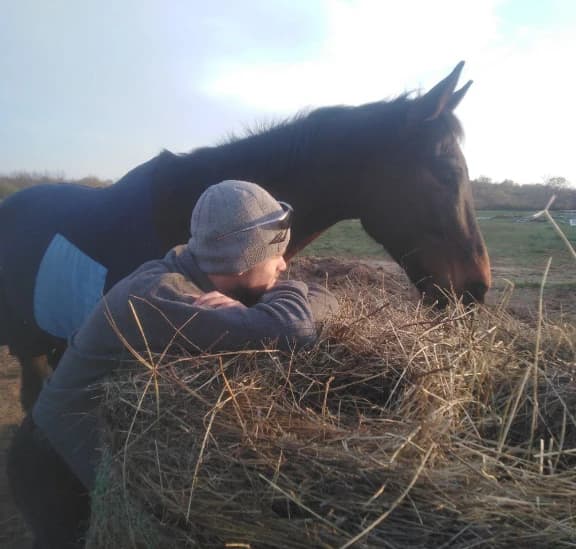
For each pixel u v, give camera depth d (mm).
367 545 809
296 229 2512
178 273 1291
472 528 830
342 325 1328
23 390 2693
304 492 858
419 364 1223
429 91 2332
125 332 1206
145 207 2211
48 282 2219
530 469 959
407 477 853
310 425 973
